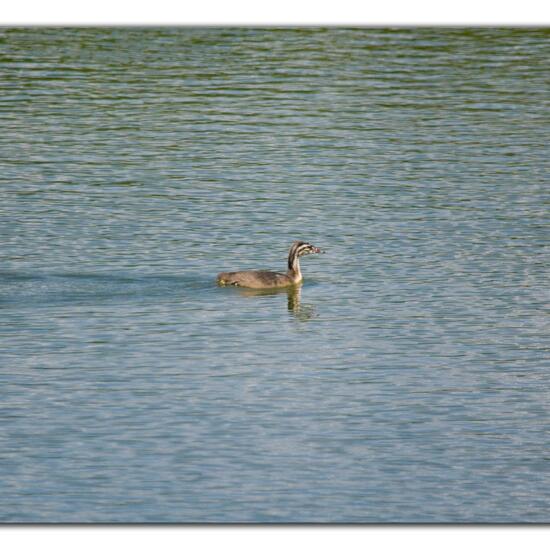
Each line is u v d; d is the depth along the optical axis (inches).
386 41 2751.0
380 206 1838.1
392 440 1146.0
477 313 1466.5
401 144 2127.2
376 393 1244.5
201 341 1379.2
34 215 1779.0
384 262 1635.1
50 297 1496.1
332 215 1800.0
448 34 2817.4
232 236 1720.0
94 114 2265.0
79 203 1834.4
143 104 2324.1
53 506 1026.7
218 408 1204.5
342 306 1498.5
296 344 1374.3
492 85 2447.1
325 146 2114.9
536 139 2146.9
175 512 1019.9
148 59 2603.3
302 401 1222.9
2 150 2068.2
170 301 1504.7
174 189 1908.2
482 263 1626.5
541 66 2568.9
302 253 1572.3
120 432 1152.8
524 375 1293.1
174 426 1164.5
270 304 1507.1
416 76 2502.5
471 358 1336.1
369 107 2314.2
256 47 2701.8
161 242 1688.0
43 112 2269.9
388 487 1063.6
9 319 1428.4
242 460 1104.8
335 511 1026.1
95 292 1519.4
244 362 1321.4
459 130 2196.1
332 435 1152.2
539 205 1843.0
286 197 1875.0
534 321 1441.9
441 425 1176.8
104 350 1348.4
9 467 1087.0
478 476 1081.4
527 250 1670.8
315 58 2620.6
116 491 1050.1
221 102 2338.8
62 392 1237.7
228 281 1546.5
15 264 1590.8
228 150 2090.3
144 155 2060.8
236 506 1030.4
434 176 1971.0
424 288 1547.7
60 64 2564.0
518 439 1149.1
